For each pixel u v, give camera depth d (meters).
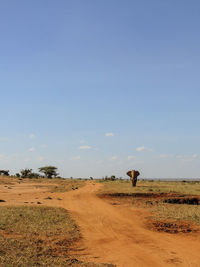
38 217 20.94
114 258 12.63
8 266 10.27
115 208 28.55
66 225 19.00
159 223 20.81
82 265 11.23
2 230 16.23
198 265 11.75
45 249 13.12
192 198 34.94
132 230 18.92
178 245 15.14
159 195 37.97
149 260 12.40
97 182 76.56
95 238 16.44
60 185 62.72
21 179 78.12
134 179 53.12
